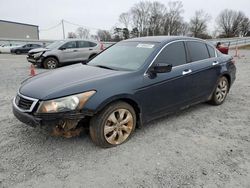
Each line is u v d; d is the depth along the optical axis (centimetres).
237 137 380
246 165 303
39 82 344
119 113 340
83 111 302
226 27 9269
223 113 486
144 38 462
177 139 369
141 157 317
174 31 8344
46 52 1159
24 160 307
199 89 463
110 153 326
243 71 1041
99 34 7888
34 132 382
